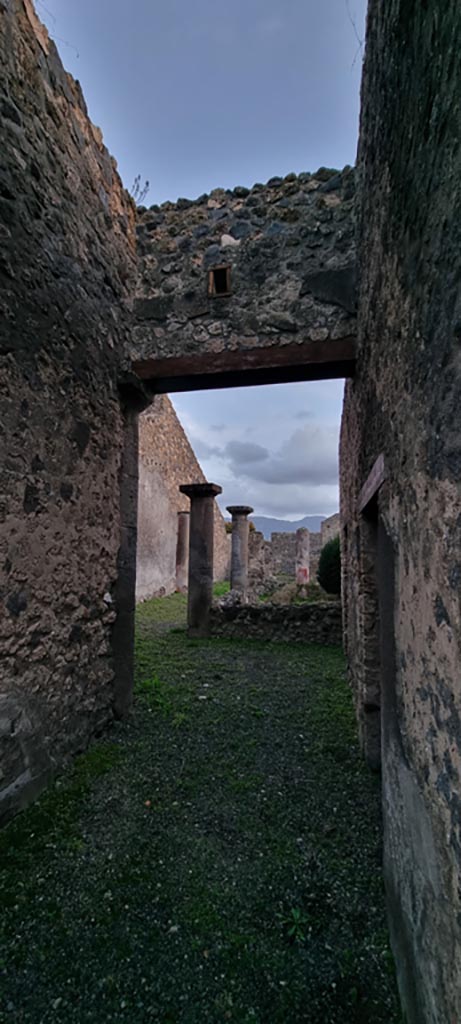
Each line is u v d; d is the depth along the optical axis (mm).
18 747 2213
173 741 2980
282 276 3434
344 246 3328
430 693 1100
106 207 3311
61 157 2736
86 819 2133
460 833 867
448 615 968
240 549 9523
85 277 2982
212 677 4445
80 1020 1248
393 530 1605
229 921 1578
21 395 2309
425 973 1069
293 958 1441
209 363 3488
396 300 1544
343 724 3293
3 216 2221
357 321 3070
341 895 1703
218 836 2027
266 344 3400
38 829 2051
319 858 1896
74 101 2912
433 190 1080
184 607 9812
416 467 1262
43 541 2471
